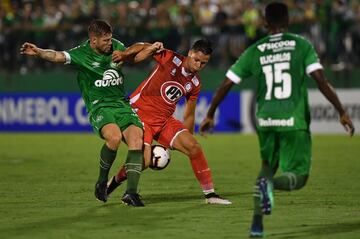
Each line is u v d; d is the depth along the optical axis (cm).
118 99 2620
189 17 6519
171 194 2983
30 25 6762
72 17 6638
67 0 7075
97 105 2598
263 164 2116
